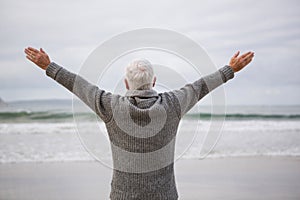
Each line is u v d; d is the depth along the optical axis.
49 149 11.43
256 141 13.22
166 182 2.81
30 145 12.09
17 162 9.76
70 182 7.77
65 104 32.72
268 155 10.82
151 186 2.78
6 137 13.85
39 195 6.82
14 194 6.86
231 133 15.52
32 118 21.44
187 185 7.42
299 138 13.97
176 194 2.88
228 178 8.02
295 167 9.23
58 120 21.11
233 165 9.38
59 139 13.30
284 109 36.69
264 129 16.86
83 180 7.94
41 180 7.91
